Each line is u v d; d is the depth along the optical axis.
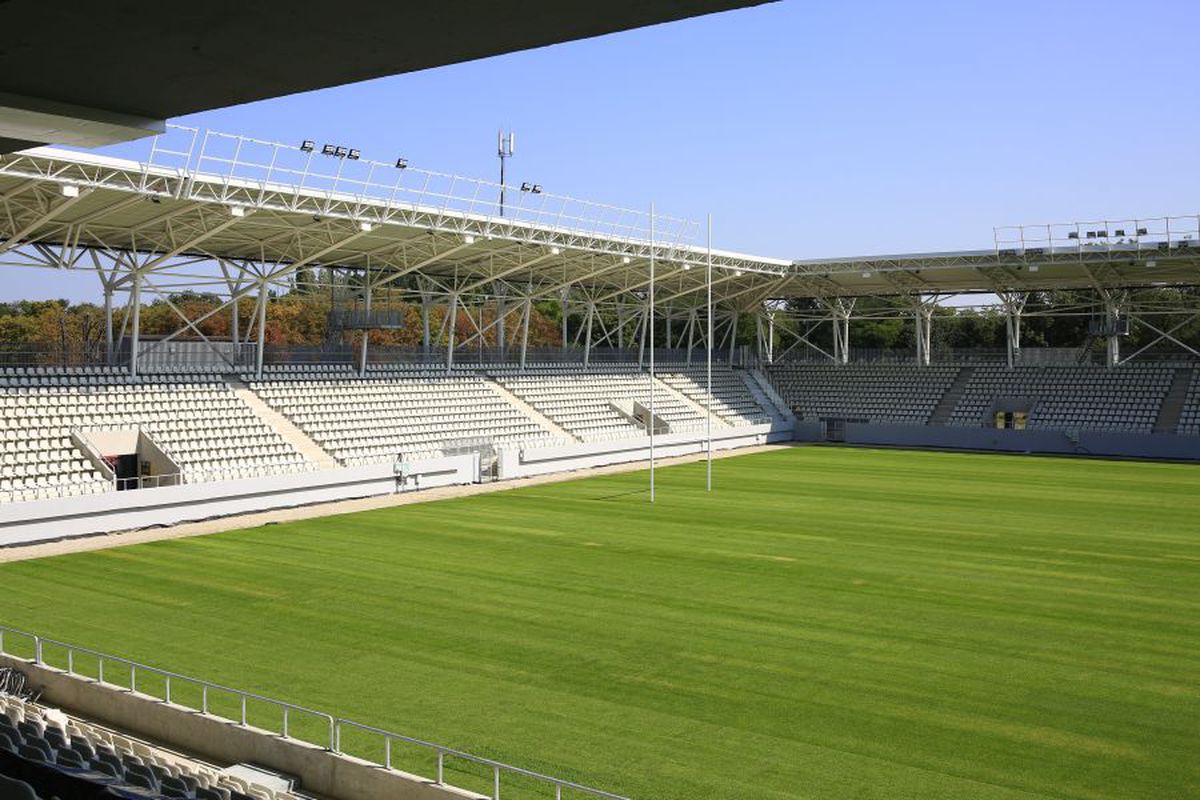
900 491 44.06
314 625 21.58
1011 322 70.19
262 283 45.88
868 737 15.39
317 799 13.35
